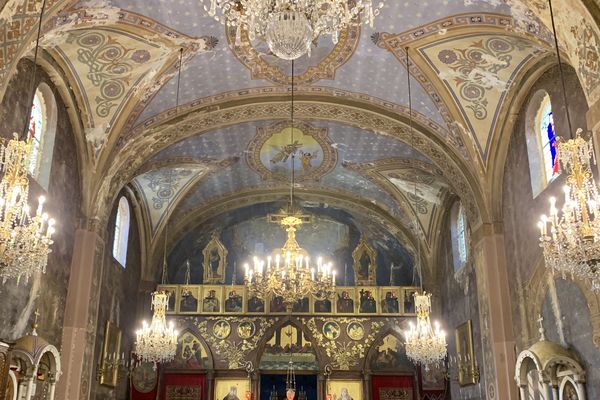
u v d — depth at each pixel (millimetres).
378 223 22281
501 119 13852
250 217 22797
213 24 12430
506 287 13891
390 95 14781
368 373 20422
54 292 12594
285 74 14438
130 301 19250
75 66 12672
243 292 21344
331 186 21516
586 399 10008
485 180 14484
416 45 12852
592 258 7383
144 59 13047
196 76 14141
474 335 16375
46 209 12047
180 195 20312
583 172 7707
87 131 13906
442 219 20172
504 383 13297
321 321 21094
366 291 21547
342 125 16953
